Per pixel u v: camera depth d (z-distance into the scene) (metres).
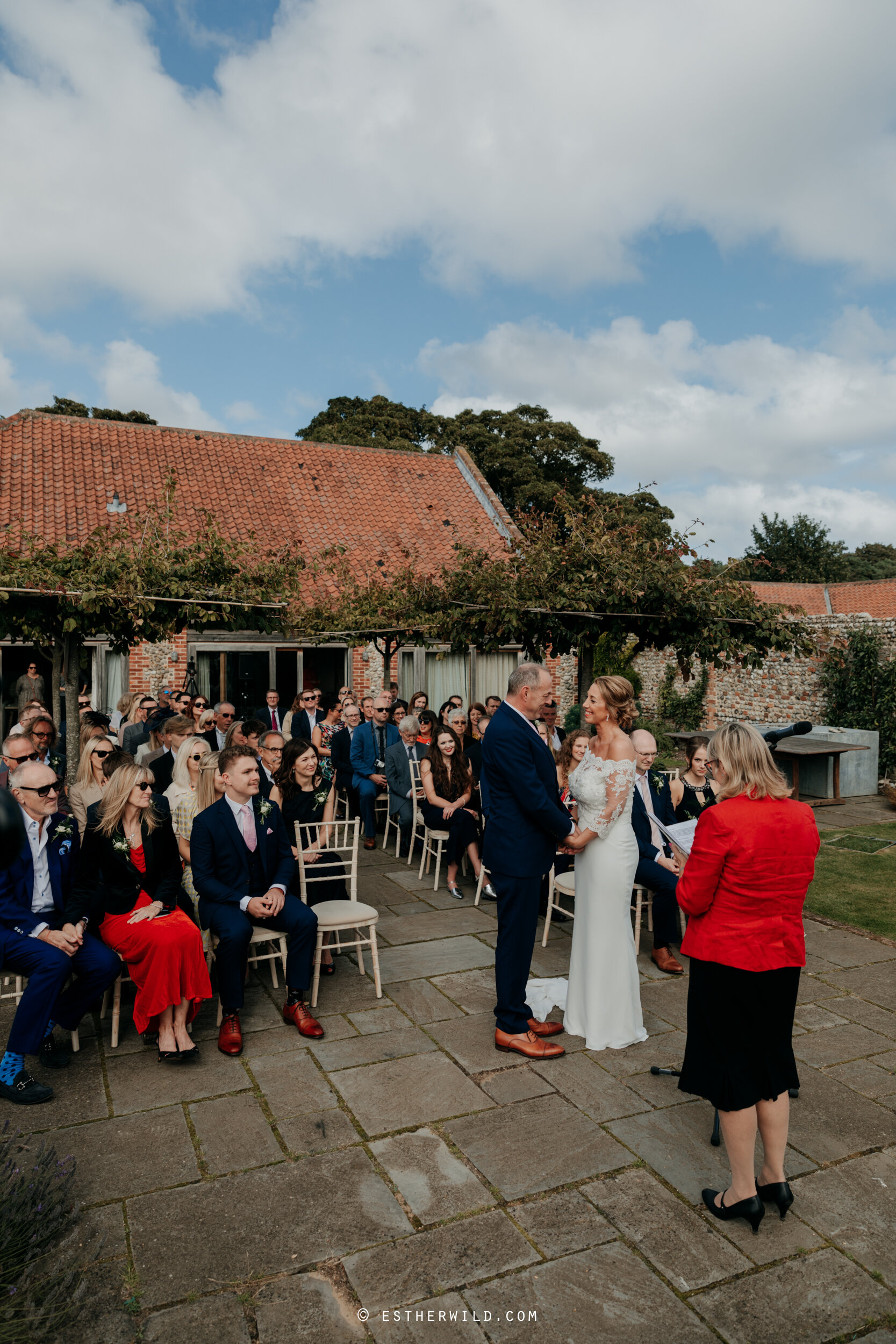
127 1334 2.33
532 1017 4.18
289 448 17.64
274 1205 2.88
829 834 9.20
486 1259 2.63
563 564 7.58
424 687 15.95
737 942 2.70
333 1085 3.71
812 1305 2.46
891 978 5.03
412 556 15.59
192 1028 4.32
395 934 5.72
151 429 16.56
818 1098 3.63
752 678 15.43
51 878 4.01
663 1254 2.66
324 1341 2.32
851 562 52.00
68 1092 3.64
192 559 7.53
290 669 15.08
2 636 7.28
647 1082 3.74
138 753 7.42
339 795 8.67
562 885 5.51
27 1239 2.46
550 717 7.67
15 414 15.52
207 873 4.32
